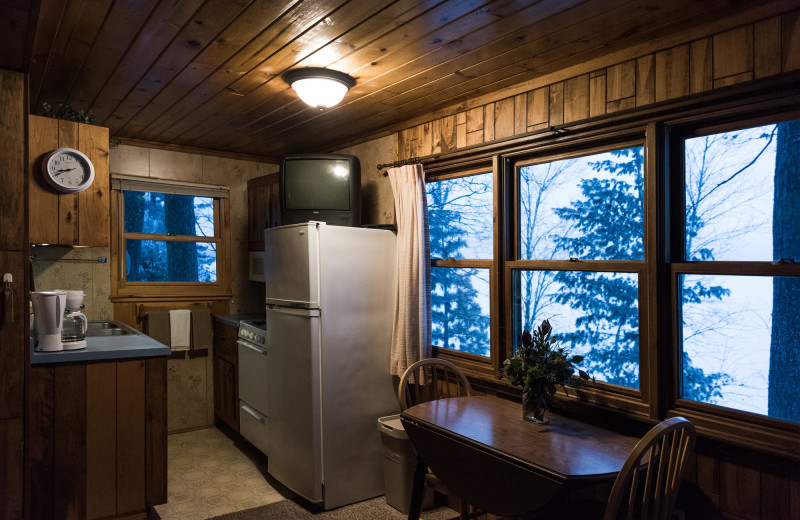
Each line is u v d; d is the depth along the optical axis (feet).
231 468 11.71
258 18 6.56
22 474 6.53
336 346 9.98
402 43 7.30
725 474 6.44
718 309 6.72
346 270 10.21
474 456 6.80
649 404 7.20
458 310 10.52
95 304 13.01
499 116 9.37
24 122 6.56
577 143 8.17
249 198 15.01
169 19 6.59
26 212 6.58
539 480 5.92
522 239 9.34
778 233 6.22
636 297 7.58
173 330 13.79
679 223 7.16
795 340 6.05
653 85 7.17
